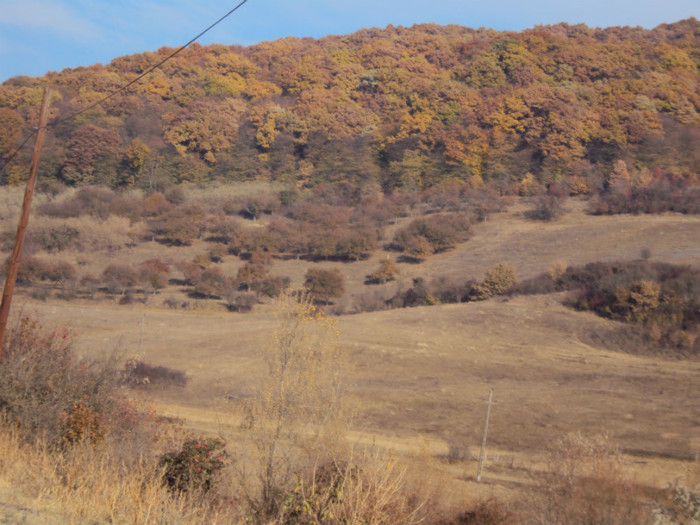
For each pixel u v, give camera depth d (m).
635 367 53.38
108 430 11.03
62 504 7.46
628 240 98.94
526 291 78.44
